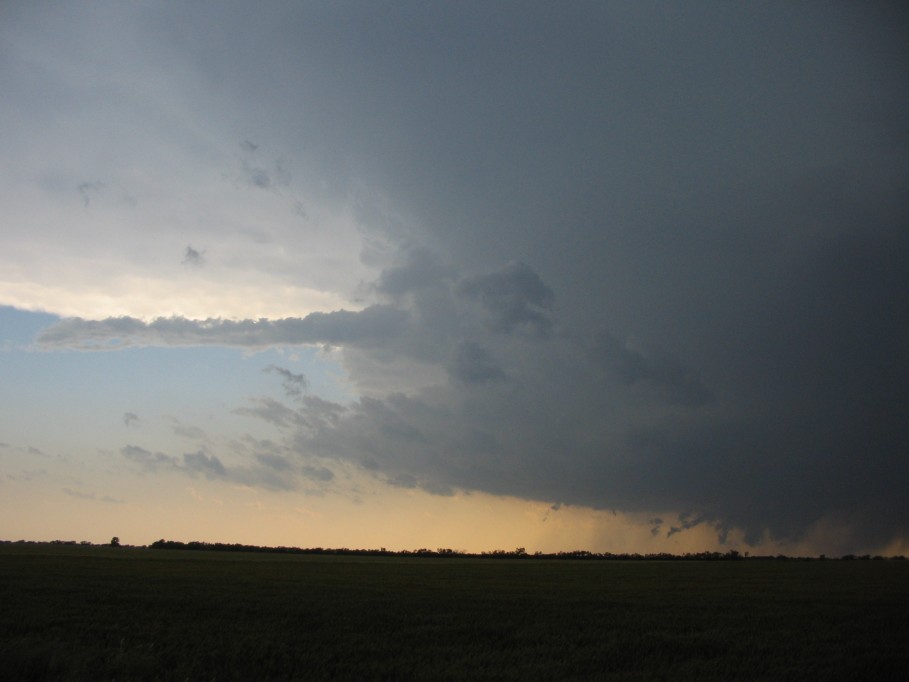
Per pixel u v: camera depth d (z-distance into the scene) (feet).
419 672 61.77
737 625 97.45
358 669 62.44
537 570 286.25
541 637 83.92
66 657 60.08
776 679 61.21
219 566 252.62
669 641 81.51
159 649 69.26
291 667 62.49
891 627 96.53
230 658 64.85
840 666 67.26
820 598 143.33
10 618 89.30
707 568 320.50
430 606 117.39
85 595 121.80
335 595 135.44
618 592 159.02
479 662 67.62
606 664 68.13
